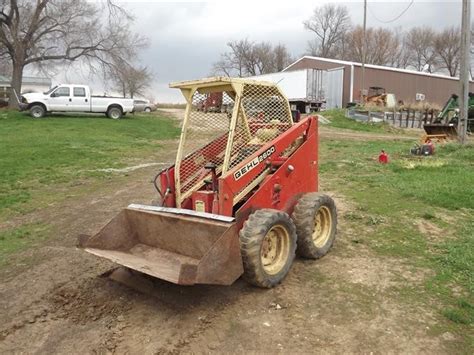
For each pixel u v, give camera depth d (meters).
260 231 4.85
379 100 36.66
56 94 27.77
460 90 16.08
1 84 50.75
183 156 5.79
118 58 35.94
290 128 6.05
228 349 4.14
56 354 4.17
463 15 15.89
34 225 8.23
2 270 6.09
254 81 5.52
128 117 30.64
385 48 79.44
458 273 5.53
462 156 14.05
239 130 5.77
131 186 11.43
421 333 4.29
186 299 5.03
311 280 5.42
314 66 47.69
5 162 14.13
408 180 10.59
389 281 5.37
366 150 16.75
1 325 4.68
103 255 5.14
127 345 4.25
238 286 5.28
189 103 5.72
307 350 4.09
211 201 5.36
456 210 8.20
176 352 4.12
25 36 33.12
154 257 5.43
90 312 4.89
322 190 9.96
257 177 5.53
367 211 8.16
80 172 13.19
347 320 4.54
